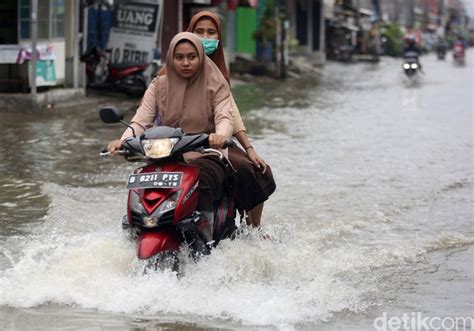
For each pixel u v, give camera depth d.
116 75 21.72
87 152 13.13
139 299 5.84
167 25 29.02
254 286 6.26
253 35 37.28
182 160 6.39
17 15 17.80
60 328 5.36
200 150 6.32
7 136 14.41
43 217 8.67
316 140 15.75
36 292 6.00
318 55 53.34
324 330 5.51
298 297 6.14
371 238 8.34
